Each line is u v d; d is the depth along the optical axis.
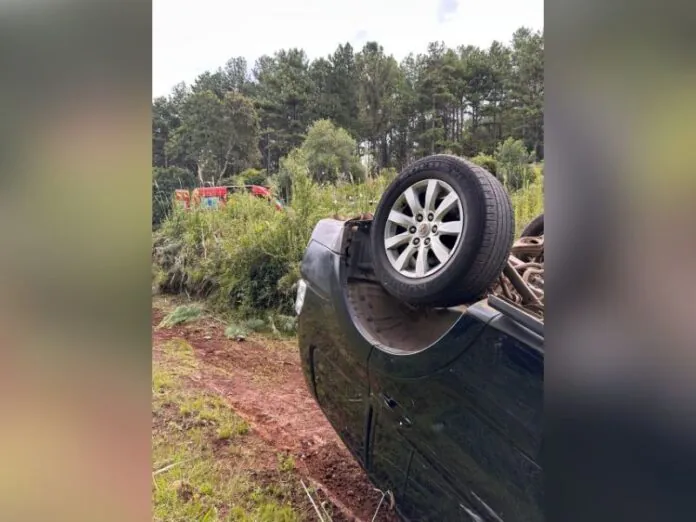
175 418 2.23
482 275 1.55
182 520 2.04
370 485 1.94
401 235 1.78
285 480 2.06
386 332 1.87
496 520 1.44
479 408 1.50
